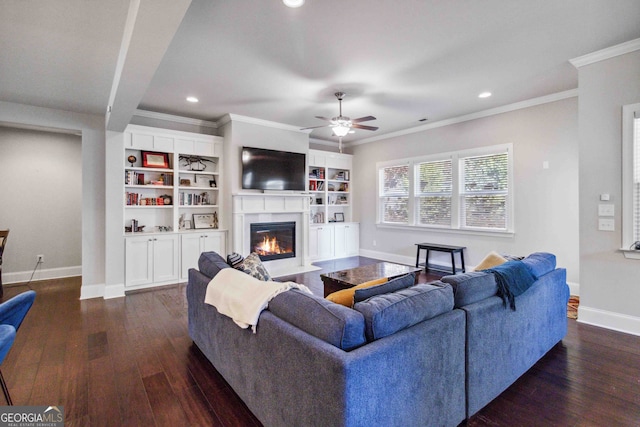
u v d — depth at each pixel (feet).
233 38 9.05
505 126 15.75
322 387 4.17
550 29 8.77
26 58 8.99
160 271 15.43
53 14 6.97
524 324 7.23
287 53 9.98
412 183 20.36
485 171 16.80
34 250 16.71
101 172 14.17
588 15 8.11
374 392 4.22
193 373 7.62
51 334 9.87
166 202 16.42
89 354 8.55
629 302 9.89
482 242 16.99
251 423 5.87
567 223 13.88
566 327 9.22
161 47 6.70
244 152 17.10
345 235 23.63
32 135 16.58
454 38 9.17
